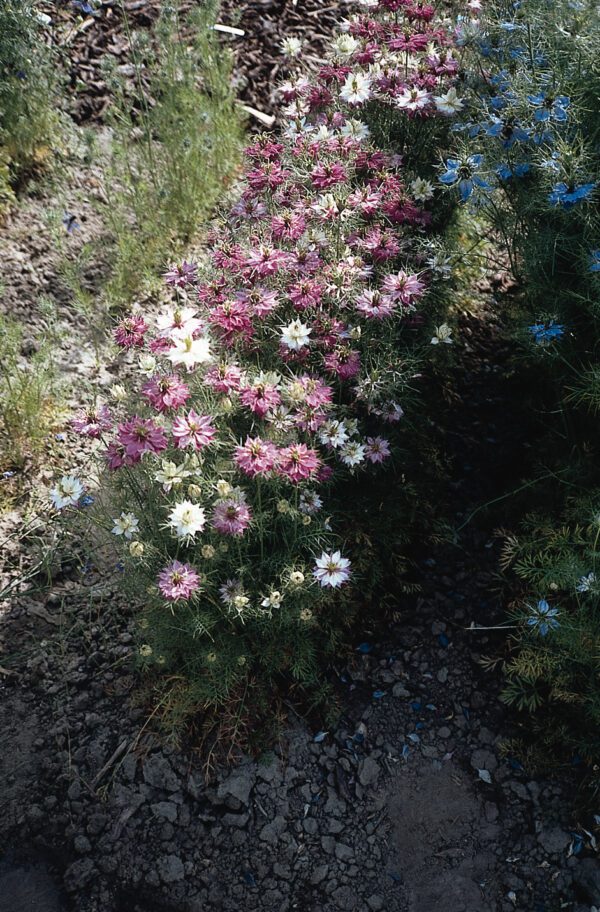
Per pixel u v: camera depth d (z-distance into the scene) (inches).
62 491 31.3
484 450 39.2
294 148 38.1
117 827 30.3
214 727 32.2
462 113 39.1
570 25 34.8
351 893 29.5
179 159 48.7
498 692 33.5
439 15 44.3
